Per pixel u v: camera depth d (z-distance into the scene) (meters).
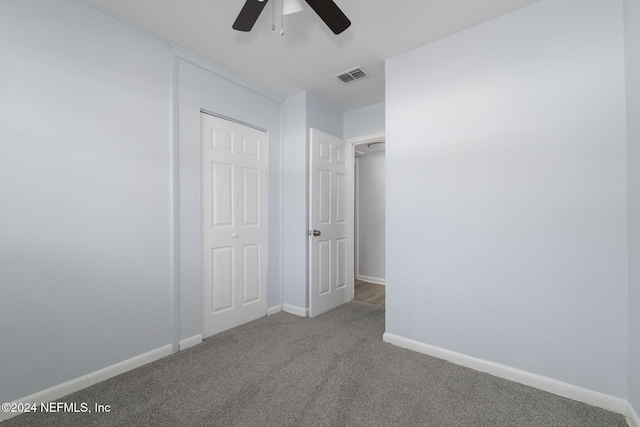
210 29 1.93
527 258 1.71
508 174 1.77
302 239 2.93
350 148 3.46
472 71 1.90
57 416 1.42
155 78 2.01
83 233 1.67
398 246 2.23
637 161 1.33
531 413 1.45
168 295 2.07
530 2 1.67
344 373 1.81
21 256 1.46
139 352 1.91
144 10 1.74
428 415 1.43
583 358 1.55
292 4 1.37
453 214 1.98
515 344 1.75
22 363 1.46
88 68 1.70
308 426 1.35
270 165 2.94
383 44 2.09
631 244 1.40
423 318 2.11
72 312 1.62
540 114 1.67
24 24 1.48
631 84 1.37
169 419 1.40
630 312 1.41
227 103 2.51
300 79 2.65
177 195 2.12
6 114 1.42
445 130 2.01
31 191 1.49
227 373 1.80
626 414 1.42
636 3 1.31
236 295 2.60
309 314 2.86
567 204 1.59
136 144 1.91
